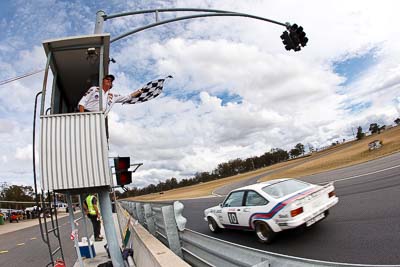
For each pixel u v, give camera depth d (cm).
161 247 412
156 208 738
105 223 559
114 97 596
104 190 561
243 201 834
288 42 1134
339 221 802
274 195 762
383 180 1356
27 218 4388
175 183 15150
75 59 597
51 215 566
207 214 1002
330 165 3597
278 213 704
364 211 853
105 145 511
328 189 782
